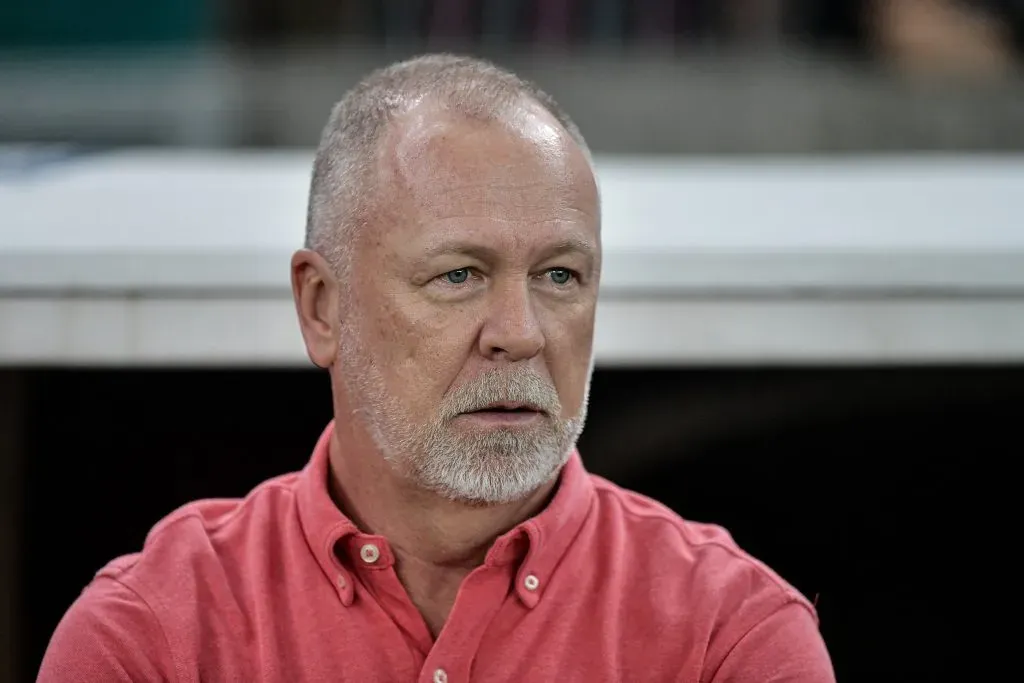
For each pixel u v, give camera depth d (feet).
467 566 12.82
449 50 38.88
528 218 11.82
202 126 39.14
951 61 38.19
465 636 12.37
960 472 20.93
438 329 11.97
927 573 21.01
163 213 21.65
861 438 20.92
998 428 20.79
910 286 18.69
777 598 12.99
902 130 38.17
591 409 20.93
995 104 37.81
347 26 39.52
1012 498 20.88
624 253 18.52
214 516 13.75
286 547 13.07
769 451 20.94
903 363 19.03
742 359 18.79
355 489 13.04
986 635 20.93
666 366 20.56
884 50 38.50
